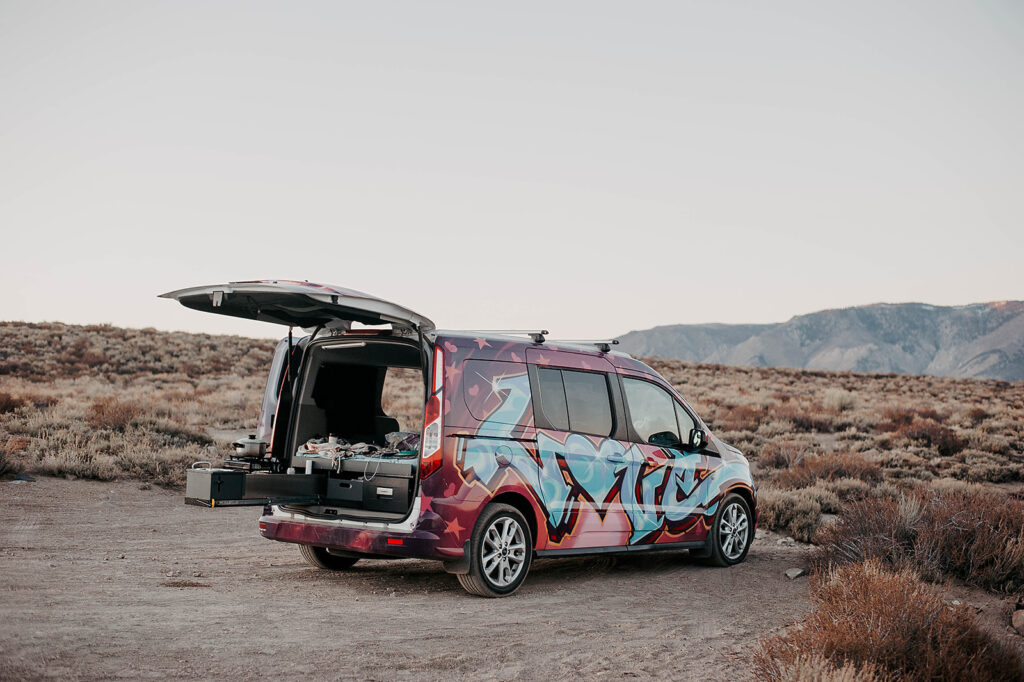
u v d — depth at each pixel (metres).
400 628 6.25
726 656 5.84
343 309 7.53
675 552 11.09
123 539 10.16
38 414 20.08
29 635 5.23
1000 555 8.66
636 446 9.05
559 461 8.19
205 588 7.46
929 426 27.98
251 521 12.46
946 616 5.70
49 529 10.30
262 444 8.29
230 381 44.19
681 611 7.42
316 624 6.22
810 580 8.62
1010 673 5.45
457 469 7.43
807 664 4.58
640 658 5.70
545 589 8.29
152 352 50.50
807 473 18.27
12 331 50.62
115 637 5.39
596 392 8.83
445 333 7.76
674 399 9.87
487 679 5.04
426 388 7.55
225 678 4.70
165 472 15.26
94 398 30.03
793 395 46.12
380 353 8.37
